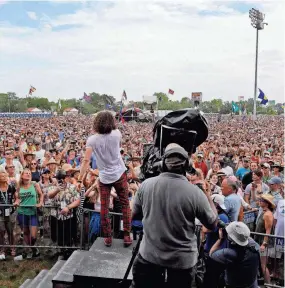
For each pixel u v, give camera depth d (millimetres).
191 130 3391
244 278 4672
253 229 7598
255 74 52000
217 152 14750
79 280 3953
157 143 3467
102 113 4391
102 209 4613
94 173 7344
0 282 6527
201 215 2959
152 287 3027
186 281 2992
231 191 6496
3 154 12375
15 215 7672
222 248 4980
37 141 15812
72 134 27938
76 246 7359
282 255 6105
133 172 7945
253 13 48062
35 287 5852
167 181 2982
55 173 8344
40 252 7652
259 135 33250
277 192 7395
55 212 7367
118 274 3975
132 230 4930
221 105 89688
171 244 2938
